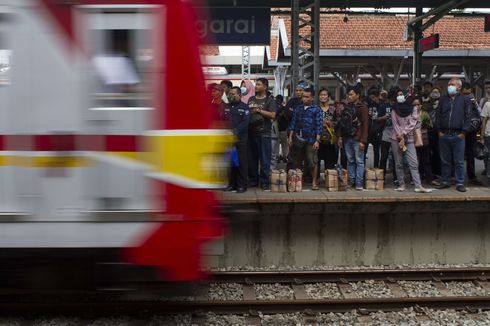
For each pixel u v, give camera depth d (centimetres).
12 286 725
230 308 996
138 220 666
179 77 660
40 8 644
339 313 1002
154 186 665
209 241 687
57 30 646
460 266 1327
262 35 1752
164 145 662
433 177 1639
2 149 651
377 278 1175
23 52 647
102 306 964
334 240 1335
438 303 1021
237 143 1348
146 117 659
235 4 1864
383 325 944
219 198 709
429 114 1628
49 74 648
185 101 662
